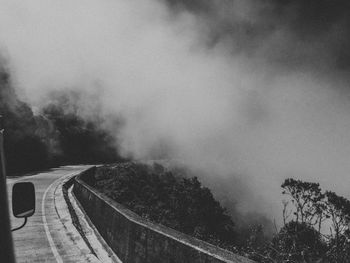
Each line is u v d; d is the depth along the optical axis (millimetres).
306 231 11398
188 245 4977
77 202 18203
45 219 14672
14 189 2781
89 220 13500
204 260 4484
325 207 12625
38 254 9734
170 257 5367
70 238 11508
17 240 11312
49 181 30234
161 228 6320
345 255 9602
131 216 8031
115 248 8625
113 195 34438
